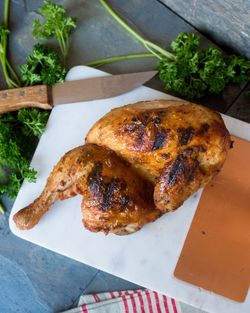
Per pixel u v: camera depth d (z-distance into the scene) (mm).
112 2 777
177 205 622
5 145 711
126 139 616
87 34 773
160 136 605
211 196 704
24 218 675
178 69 715
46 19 780
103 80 723
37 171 717
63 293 748
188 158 602
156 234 707
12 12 779
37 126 723
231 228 699
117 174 621
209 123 607
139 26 772
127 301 742
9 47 774
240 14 671
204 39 764
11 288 751
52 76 731
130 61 765
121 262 704
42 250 751
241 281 693
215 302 694
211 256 699
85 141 677
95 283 748
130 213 622
